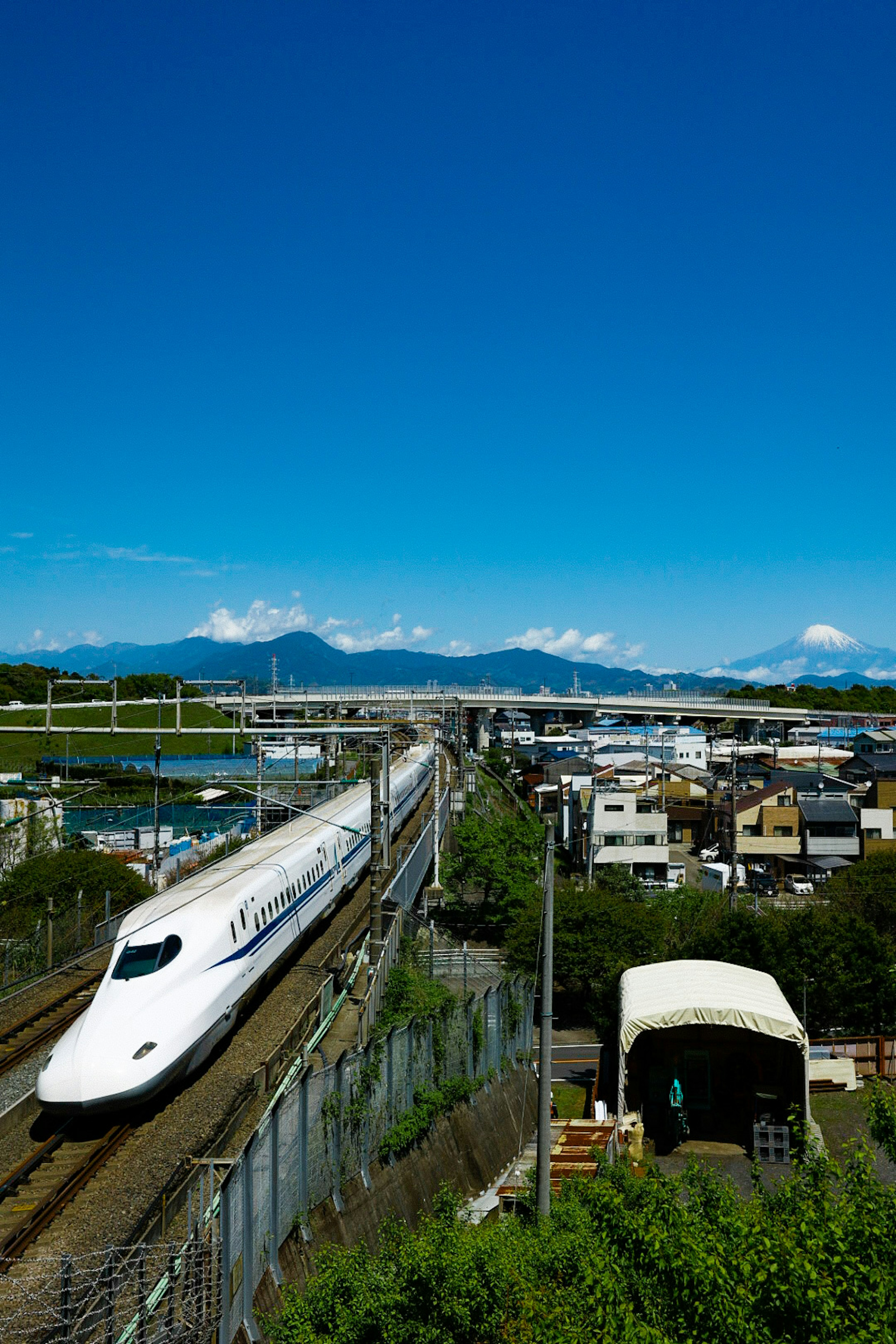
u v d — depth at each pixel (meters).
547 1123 14.48
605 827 63.84
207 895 20.59
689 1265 9.48
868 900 46.75
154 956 17.62
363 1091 17.02
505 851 48.47
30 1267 11.14
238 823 57.84
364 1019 20.80
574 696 151.12
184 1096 16.56
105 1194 13.07
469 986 31.88
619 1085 22.58
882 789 70.25
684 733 123.69
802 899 58.09
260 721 48.22
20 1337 9.60
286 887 24.41
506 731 170.00
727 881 57.69
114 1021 15.91
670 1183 12.16
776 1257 9.39
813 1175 12.04
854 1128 25.06
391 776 45.62
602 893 41.88
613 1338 8.90
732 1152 22.09
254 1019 21.31
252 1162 12.31
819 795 70.12
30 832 40.12
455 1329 9.85
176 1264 10.35
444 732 100.00
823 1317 8.72
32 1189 13.41
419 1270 10.14
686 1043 24.33
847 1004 31.88
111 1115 15.35
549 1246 11.33
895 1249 9.57
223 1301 10.89
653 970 26.12
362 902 35.25
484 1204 19.84
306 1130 14.51
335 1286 10.55
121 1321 9.84
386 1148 17.64
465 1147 21.33
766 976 25.88
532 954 38.16
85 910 33.09
